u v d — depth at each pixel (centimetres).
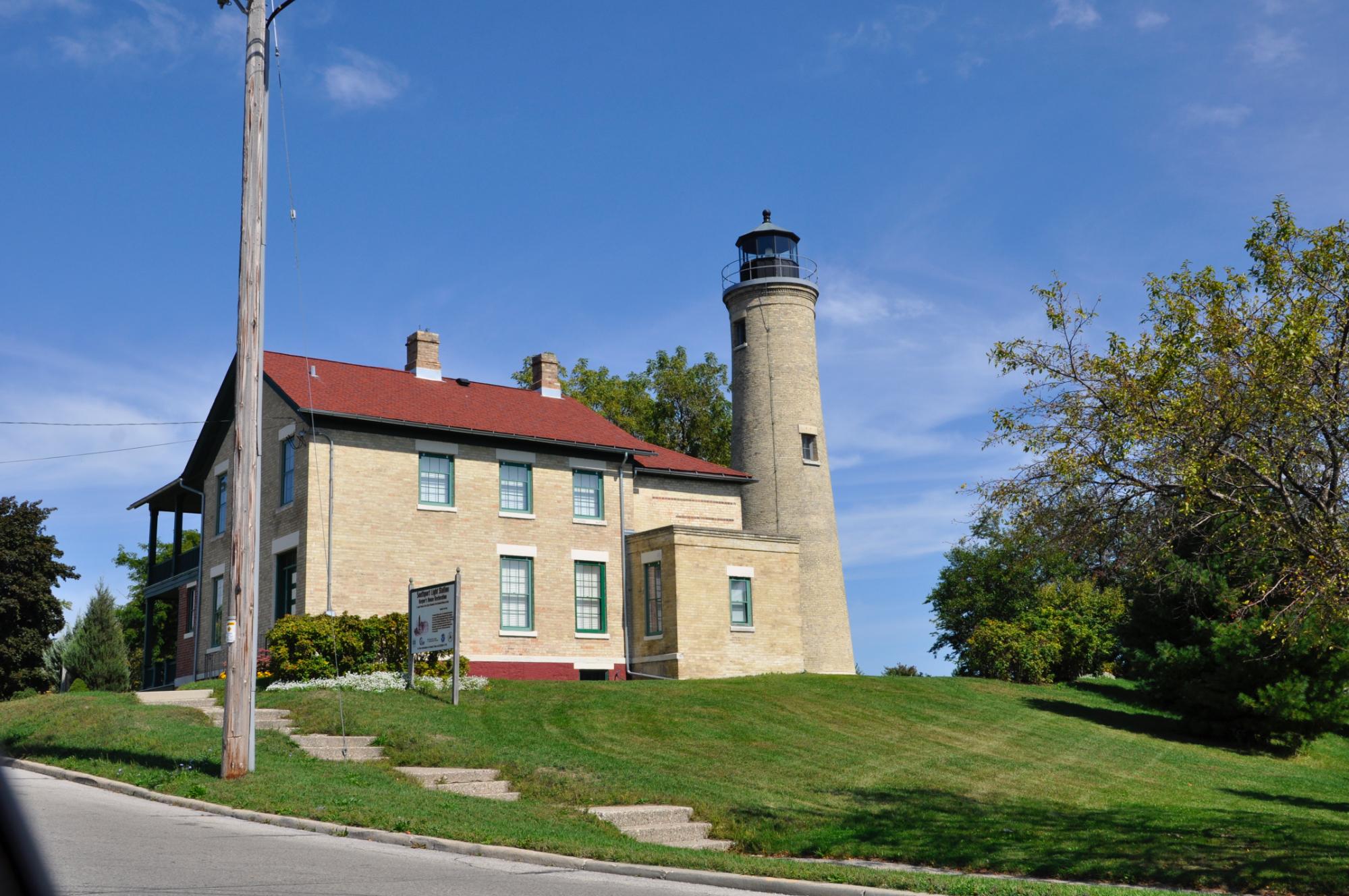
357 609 2903
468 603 3091
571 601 3291
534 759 1816
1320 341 1470
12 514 3997
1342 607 1422
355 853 1122
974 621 4944
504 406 3484
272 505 3086
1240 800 2205
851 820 1650
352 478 2964
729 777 1888
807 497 4078
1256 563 1694
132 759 1680
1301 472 1514
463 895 929
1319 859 1485
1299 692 2820
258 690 2452
